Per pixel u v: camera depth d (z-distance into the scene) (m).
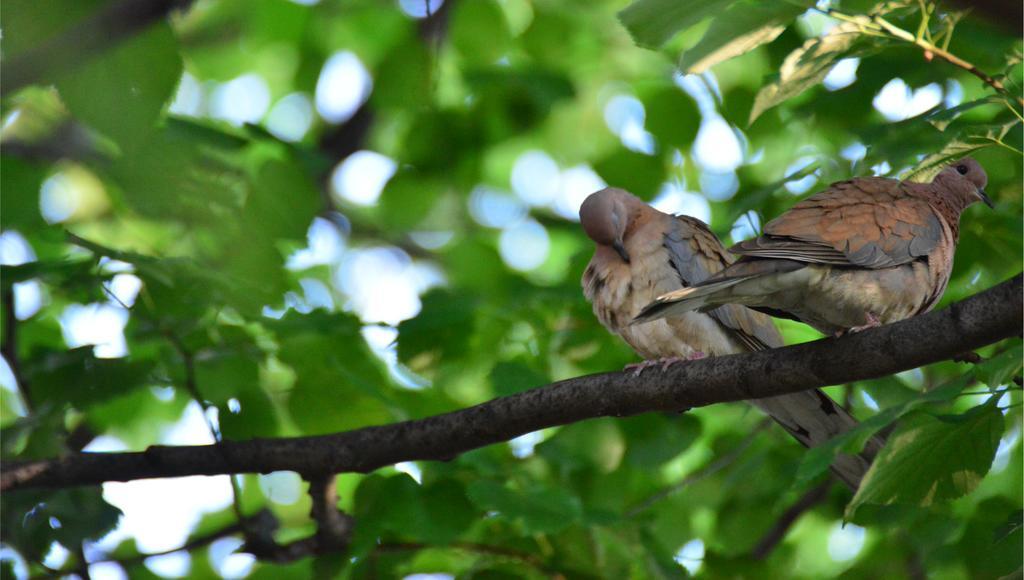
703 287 7.96
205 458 9.47
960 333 7.23
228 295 9.64
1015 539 11.08
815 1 6.82
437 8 13.52
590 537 10.80
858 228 8.48
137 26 5.60
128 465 9.52
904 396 10.69
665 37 6.61
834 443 8.57
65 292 9.87
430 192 16.17
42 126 9.52
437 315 11.27
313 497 9.91
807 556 16.53
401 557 10.73
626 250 11.04
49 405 9.94
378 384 11.09
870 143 10.71
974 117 11.69
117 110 5.80
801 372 7.88
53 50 5.49
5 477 9.35
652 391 8.48
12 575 10.62
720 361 8.27
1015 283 7.07
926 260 8.80
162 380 10.22
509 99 15.35
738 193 14.96
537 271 19.62
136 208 8.10
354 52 16.61
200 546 10.93
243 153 10.15
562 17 15.94
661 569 10.59
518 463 11.95
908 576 13.18
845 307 8.43
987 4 5.37
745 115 14.55
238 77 18.34
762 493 13.86
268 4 16.92
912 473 8.41
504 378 10.64
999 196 11.94
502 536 10.99
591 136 18.66
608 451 11.80
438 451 9.20
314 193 8.71
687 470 15.38
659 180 15.27
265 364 10.58
